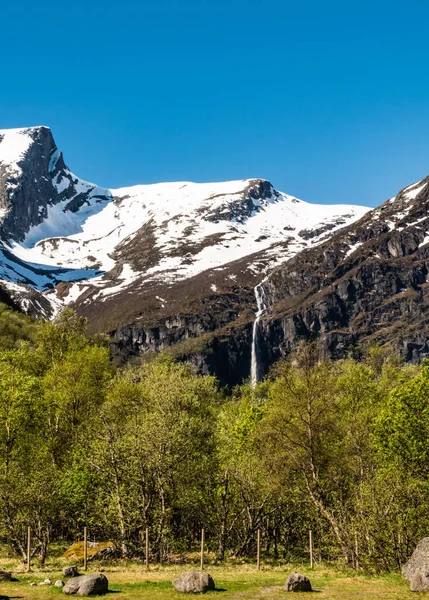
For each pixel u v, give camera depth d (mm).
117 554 39844
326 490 43906
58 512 43094
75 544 41844
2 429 49125
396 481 35125
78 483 42281
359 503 34969
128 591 25016
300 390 45625
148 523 40125
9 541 43344
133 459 41844
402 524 33219
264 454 45312
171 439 42188
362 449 46438
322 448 44438
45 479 39438
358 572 32531
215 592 24812
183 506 42625
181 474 41938
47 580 26906
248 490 44281
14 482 38875
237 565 38375
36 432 53125
